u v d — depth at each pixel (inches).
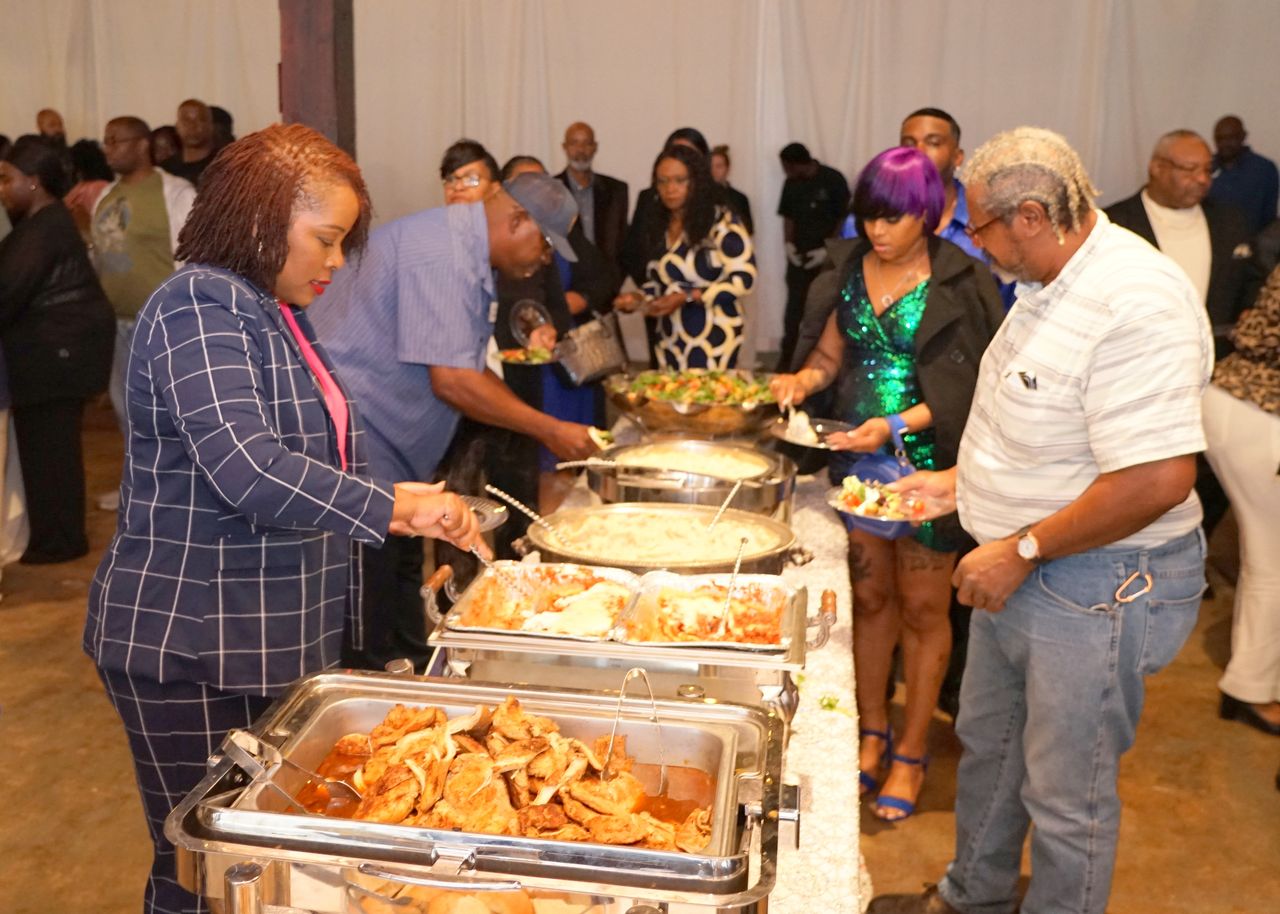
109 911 99.4
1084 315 69.9
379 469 96.0
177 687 60.9
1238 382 125.9
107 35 298.0
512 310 148.6
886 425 103.5
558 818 44.2
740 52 270.7
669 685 61.2
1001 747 88.0
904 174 99.1
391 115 285.3
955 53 264.7
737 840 42.2
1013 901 92.3
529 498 106.1
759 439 122.1
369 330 93.0
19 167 166.6
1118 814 79.5
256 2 290.0
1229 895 105.2
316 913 40.6
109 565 61.1
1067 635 75.4
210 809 42.0
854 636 116.1
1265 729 134.4
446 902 39.5
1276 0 250.1
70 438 178.7
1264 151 257.8
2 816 113.4
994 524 77.6
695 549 81.7
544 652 61.9
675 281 167.9
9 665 146.5
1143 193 157.5
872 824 114.5
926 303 102.6
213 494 59.0
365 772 47.7
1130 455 68.2
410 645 113.3
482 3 276.7
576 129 225.8
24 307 169.0
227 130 267.6
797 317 263.3
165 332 56.1
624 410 123.6
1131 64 258.7
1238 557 191.5
